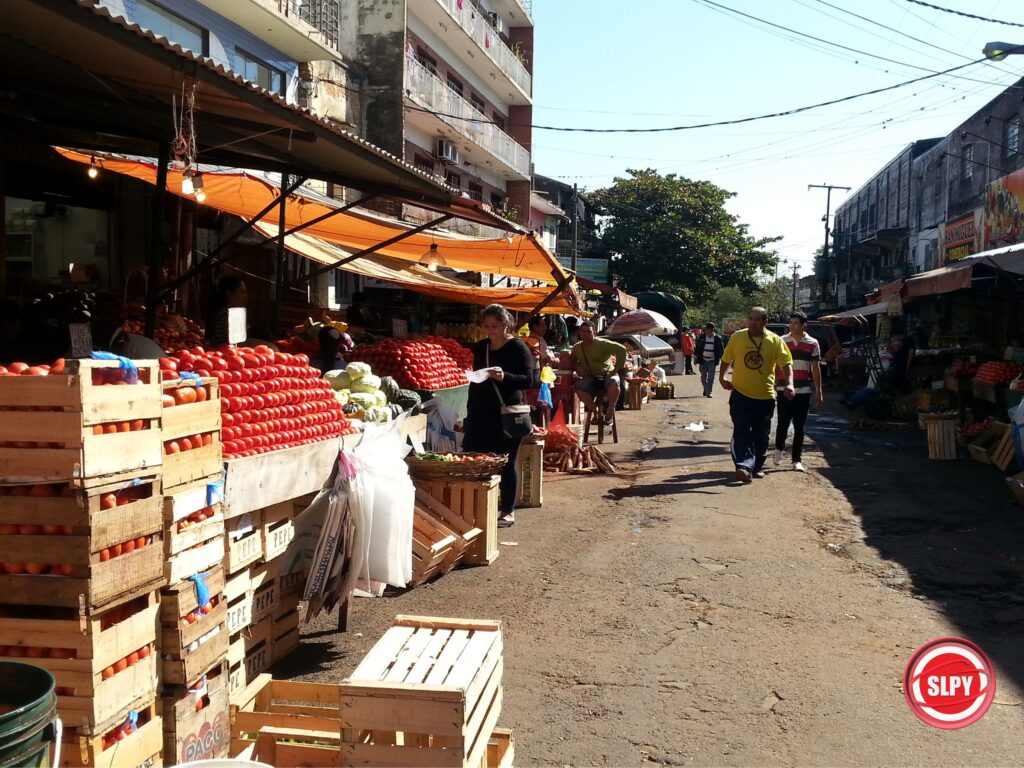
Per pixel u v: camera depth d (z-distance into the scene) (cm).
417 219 2052
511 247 1128
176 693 328
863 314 2388
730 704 429
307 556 508
